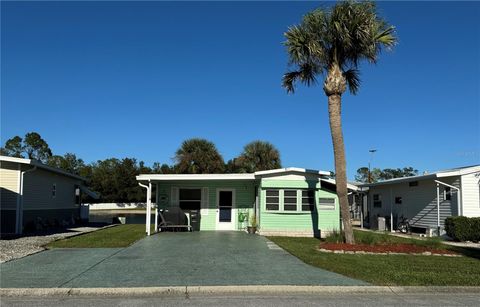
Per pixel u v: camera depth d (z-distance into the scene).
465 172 21.22
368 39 15.03
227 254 13.61
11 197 20.50
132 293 8.52
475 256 13.79
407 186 26.72
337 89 15.92
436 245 15.66
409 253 14.15
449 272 10.62
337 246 14.93
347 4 15.02
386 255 13.68
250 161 36.34
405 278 9.77
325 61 16.08
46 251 14.20
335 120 15.99
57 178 26.56
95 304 7.75
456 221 19.88
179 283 9.12
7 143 82.25
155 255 13.33
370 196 32.59
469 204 21.09
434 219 23.45
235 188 24.12
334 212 21.06
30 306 7.60
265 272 10.46
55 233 20.84
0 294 8.45
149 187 21.28
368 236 16.92
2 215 20.39
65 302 7.91
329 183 21.25
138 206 69.94
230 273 10.30
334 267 11.10
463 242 19.56
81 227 25.75
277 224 20.83
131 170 69.94
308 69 16.70
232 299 8.19
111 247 15.29
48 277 9.77
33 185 22.67
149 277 9.78
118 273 10.27
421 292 8.93
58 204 26.80
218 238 18.84
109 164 76.75
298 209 20.86
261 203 20.95
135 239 18.09
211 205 24.03
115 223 30.94
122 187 69.19
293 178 20.97
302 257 12.82
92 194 32.78
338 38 15.45
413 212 25.84
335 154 16.03
